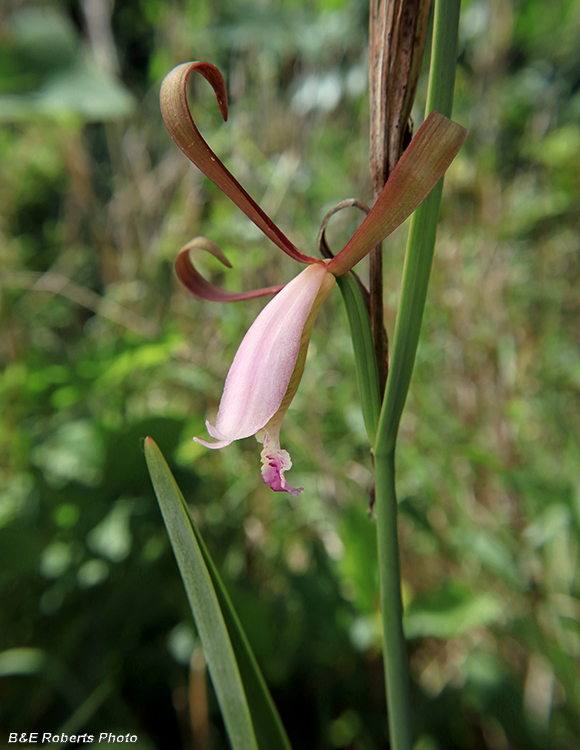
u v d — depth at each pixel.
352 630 0.22
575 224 0.35
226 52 0.35
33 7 0.34
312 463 0.26
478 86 0.32
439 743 0.22
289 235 0.28
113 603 0.23
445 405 0.30
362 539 0.21
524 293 0.33
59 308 0.36
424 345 0.27
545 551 0.26
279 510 0.27
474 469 0.28
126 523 0.22
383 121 0.10
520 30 0.36
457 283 0.29
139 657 0.23
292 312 0.09
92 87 0.28
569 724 0.21
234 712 0.10
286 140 0.31
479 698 0.21
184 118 0.09
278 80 0.34
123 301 0.32
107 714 0.21
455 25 0.09
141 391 0.29
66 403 0.26
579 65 0.37
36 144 0.38
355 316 0.10
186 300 0.31
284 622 0.23
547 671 0.23
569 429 0.29
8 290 0.32
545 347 0.32
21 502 0.23
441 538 0.25
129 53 0.43
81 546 0.23
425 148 0.08
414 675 0.25
